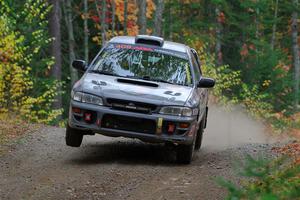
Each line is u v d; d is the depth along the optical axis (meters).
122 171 13.67
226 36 53.81
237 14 54.03
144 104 14.27
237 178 12.87
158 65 15.98
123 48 16.48
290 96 42.38
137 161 15.20
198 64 18.41
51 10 34.81
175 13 53.94
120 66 15.86
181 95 14.73
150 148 17.84
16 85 23.45
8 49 22.98
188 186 12.23
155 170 13.97
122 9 51.88
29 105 24.11
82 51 54.25
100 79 15.09
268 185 8.05
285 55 47.44
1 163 14.52
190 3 52.84
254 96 35.44
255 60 43.97
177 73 15.84
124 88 14.62
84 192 11.72
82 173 13.41
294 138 30.41
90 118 14.42
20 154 15.81
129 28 50.66
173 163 15.20
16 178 12.91
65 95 45.88
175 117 14.30
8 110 23.91
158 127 14.23
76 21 54.03
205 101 17.77
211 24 50.97
